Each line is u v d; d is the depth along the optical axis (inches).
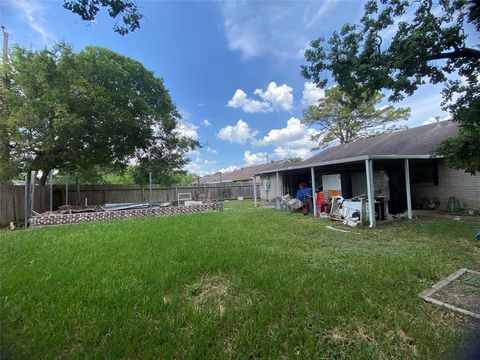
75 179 544.4
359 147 550.6
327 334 87.4
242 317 95.7
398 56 203.8
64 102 357.7
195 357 75.6
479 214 323.6
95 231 278.1
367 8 218.5
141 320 92.9
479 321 93.4
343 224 303.1
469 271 139.8
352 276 134.3
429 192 388.2
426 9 191.5
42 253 185.0
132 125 440.1
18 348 77.9
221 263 157.0
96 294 113.0
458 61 195.6
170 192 730.8
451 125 413.7
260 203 682.8
